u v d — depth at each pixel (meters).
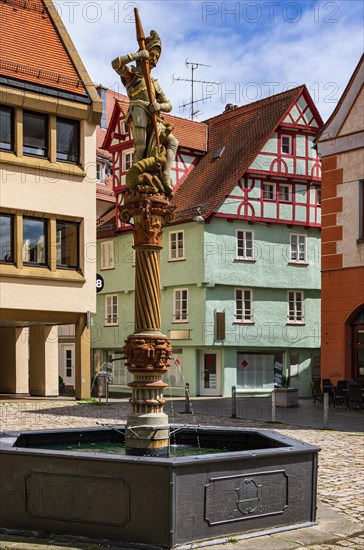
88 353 26.88
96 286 28.08
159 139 8.79
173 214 8.70
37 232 25.83
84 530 6.89
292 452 7.47
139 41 9.02
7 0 27.55
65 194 26.30
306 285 36.88
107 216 40.75
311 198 36.88
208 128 40.53
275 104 36.91
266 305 36.00
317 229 37.34
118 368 39.56
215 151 38.31
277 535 7.18
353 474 11.41
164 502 6.56
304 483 7.65
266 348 36.12
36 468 7.12
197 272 34.25
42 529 7.09
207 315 34.06
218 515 6.89
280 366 36.81
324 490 10.05
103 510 6.82
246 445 9.39
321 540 7.11
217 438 9.65
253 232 35.47
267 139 35.22
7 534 7.08
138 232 8.52
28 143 25.66
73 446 9.27
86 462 6.89
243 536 7.00
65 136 26.55
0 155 24.84
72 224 26.64
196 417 21.44
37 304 25.56
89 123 26.95
